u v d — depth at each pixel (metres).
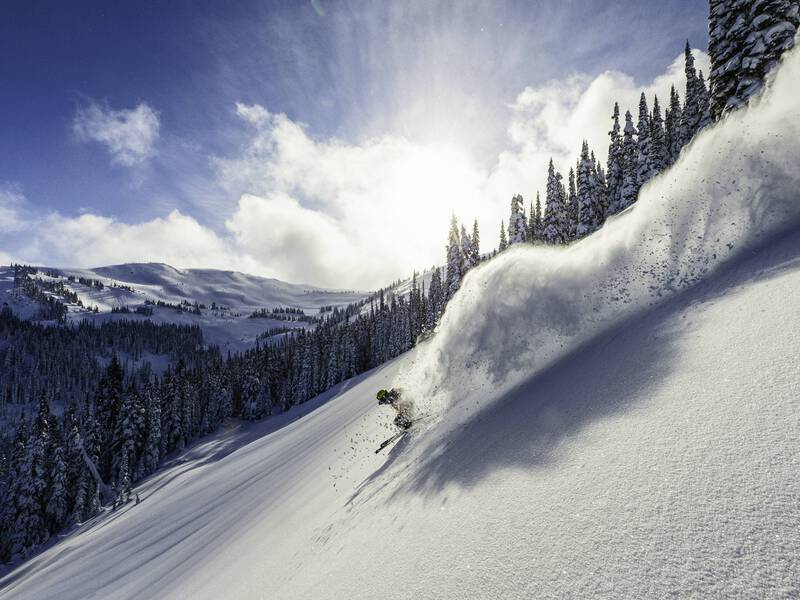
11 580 35.12
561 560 1.75
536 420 3.43
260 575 5.66
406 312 85.12
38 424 50.94
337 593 2.81
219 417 88.19
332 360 79.56
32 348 196.50
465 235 43.97
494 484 2.77
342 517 5.34
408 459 6.00
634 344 3.74
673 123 40.53
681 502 1.71
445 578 2.09
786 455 1.68
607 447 2.38
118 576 16.97
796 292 2.88
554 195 36.25
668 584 1.41
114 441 64.94
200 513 21.62
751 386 2.20
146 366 185.00
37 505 47.22
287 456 24.03
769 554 1.35
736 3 15.62
